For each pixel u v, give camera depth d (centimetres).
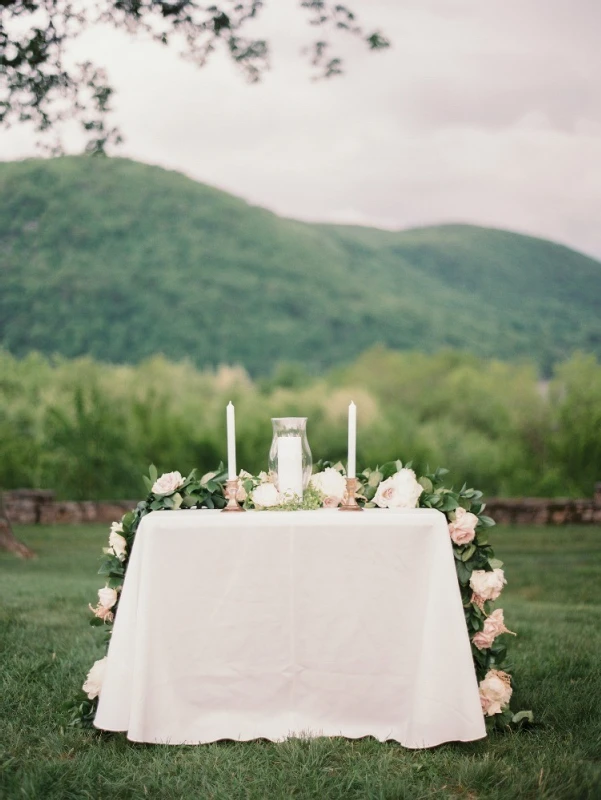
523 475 2052
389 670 327
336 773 298
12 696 376
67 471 1895
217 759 306
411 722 317
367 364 2570
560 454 2028
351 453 357
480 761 305
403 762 308
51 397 1955
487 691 339
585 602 781
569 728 344
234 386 2212
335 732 327
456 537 340
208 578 326
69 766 301
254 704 328
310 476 367
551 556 1079
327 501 365
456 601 321
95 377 2041
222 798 278
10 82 852
